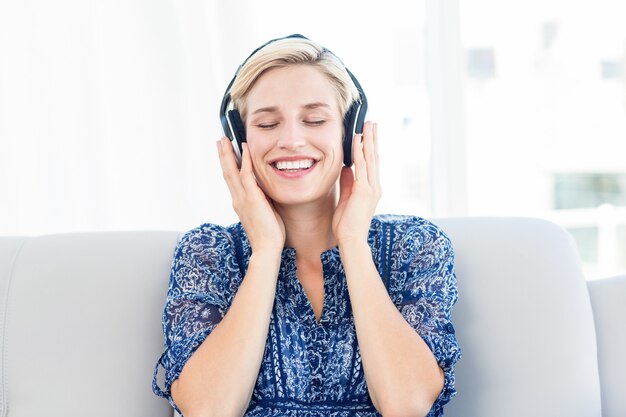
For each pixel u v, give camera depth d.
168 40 2.16
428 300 1.38
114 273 1.49
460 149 2.27
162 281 1.49
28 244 1.54
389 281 1.45
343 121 1.42
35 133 2.15
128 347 1.45
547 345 1.40
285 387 1.38
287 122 1.36
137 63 2.16
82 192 2.17
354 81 1.42
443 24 2.25
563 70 3.40
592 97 3.53
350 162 1.46
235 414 1.30
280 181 1.38
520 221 1.53
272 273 1.38
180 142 2.18
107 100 2.17
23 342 1.45
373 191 1.42
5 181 2.15
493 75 3.25
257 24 2.18
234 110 1.42
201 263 1.45
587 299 1.45
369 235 1.48
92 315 1.46
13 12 2.13
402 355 1.30
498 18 3.22
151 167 2.19
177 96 2.17
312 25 2.20
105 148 2.17
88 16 2.13
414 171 2.33
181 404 1.31
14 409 1.43
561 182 3.60
